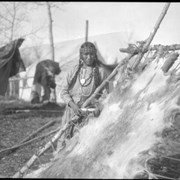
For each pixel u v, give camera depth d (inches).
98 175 127.3
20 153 251.3
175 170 140.3
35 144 277.7
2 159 235.5
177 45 149.6
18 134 313.9
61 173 135.6
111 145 137.0
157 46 153.7
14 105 499.5
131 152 129.5
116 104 150.6
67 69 649.0
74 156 142.9
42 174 143.2
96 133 147.6
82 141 149.9
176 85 137.9
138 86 148.8
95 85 185.5
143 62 154.3
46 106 501.4
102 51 634.8
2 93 428.5
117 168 127.0
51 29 637.3
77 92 186.4
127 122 141.2
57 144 181.8
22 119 384.2
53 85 546.0
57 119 382.3
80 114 170.2
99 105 156.5
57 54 689.0
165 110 133.6
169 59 142.2
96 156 135.9
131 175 123.1
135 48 157.8
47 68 543.5
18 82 668.7
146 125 135.3
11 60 428.1
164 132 133.9
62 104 552.4
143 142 131.3
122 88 152.9
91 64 186.2
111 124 145.9
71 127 175.3
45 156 200.2
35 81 544.7
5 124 353.7
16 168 214.1
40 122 371.6
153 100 139.9
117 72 166.2
